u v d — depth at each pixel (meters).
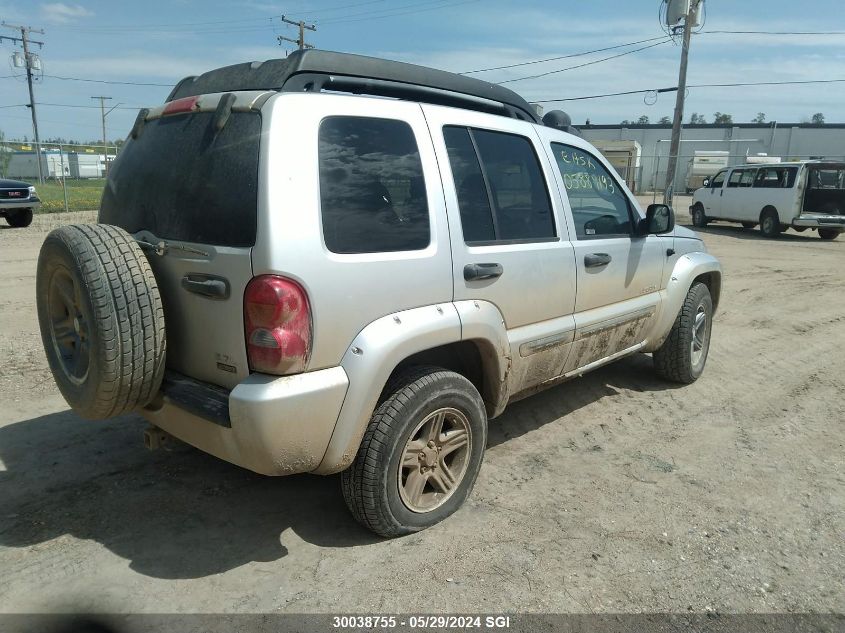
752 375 6.00
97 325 2.75
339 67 3.21
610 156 34.22
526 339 3.75
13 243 13.40
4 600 2.75
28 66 49.81
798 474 4.03
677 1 20.81
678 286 5.19
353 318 2.85
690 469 4.07
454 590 2.87
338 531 3.32
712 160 38.41
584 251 4.15
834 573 3.05
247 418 2.64
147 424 4.60
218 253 2.76
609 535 3.32
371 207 2.96
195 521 3.39
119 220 3.39
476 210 3.47
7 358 5.95
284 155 2.71
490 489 3.78
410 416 3.07
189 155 3.01
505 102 4.16
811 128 45.12
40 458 4.05
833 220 17.44
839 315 8.65
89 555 3.08
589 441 4.48
